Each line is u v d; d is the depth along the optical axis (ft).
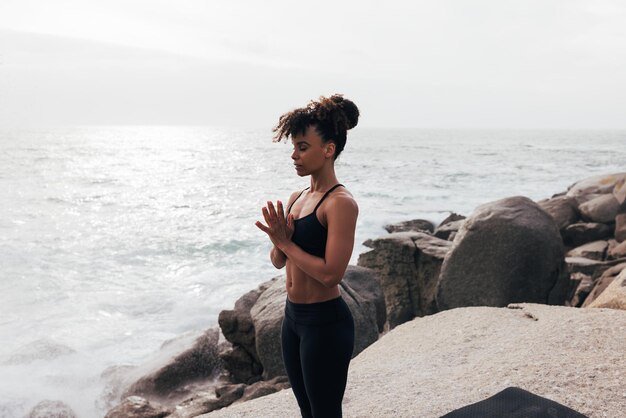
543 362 14.44
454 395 13.52
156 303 43.34
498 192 108.06
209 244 64.85
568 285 34.17
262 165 197.47
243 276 51.65
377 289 29.01
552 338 16.12
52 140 421.59
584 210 53.52
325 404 9.31
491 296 33.53
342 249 8.57
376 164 181.68
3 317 39.32
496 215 33.83
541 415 11.34
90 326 38.09
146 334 36.83
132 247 63.52
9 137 445.37
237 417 14.33
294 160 9.05
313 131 8.80
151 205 99.09
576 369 13.78
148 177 151.43
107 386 28.43
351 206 8.76
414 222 72.84
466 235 34.45
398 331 21.34
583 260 43.52
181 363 27.73
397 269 40.16
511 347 16.49
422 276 39.19
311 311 9.08
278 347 24.41
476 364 15.67
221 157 248.52
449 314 21.80
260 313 25.40
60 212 90.12
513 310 21.26
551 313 19.89
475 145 356.59
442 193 106.01
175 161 219.61
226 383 26.84
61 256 58.49
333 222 8.67
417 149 298.56
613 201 52.39
